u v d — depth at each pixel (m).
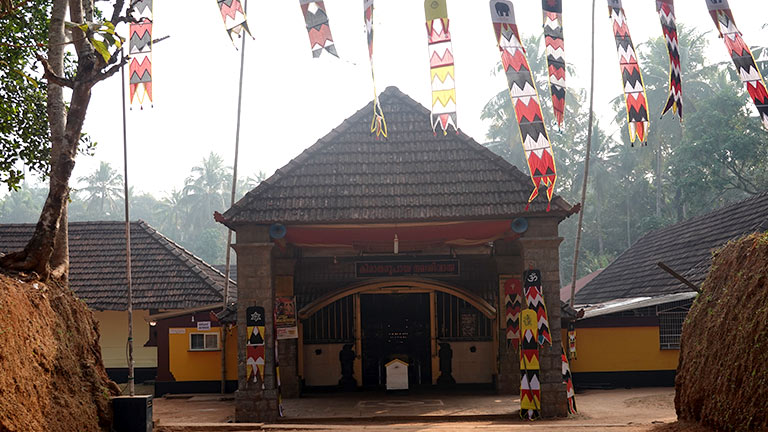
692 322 11.25
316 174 16.06
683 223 31.41
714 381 9.55
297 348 20.45
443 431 12.52
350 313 21.25
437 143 16.50
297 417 15.68
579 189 47.50
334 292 20.58
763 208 23.97
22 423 7.70
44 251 10.02
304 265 21.55
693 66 46.28
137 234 25.78
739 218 25.20
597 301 31.06
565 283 49.28
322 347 21.11
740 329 9.15
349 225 15.65
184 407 19.23
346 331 21.20
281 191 15.83
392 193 15.62
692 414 10.23
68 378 9.35
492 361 20.78
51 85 10.80
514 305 18.42
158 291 23.20
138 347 23.59
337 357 21.08
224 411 18.19
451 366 20.95
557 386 15.13
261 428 13.12
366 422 15.55
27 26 13.32
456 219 15.18
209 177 77.12
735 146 36.53
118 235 25.81
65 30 11.88
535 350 15.15
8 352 8.00
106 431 9.69
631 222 48.81
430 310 21.17
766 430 7.77
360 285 20.69
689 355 10.89
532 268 15.30
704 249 25.39
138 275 23.92
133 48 10.12
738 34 10.20
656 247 31.27
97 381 9.92
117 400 9.95
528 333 15.17
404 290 21.03
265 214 15.41
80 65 10.03
